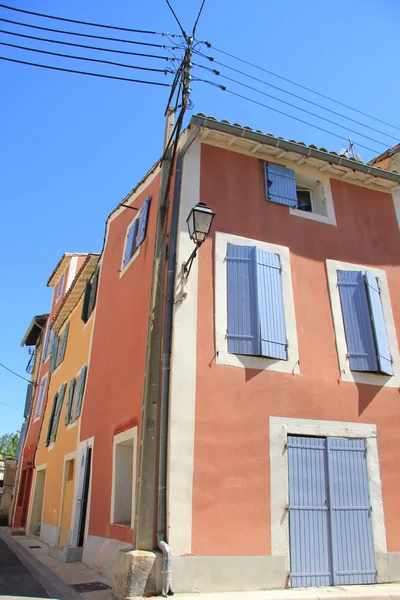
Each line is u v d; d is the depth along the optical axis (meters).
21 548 11.95
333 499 7.12
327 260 8.81
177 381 6.77
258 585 6.27
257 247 8.15
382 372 8.19
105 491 8.49
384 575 6.98
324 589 6.38
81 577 7.40
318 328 8.16
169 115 8.94
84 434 10.61
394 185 10.13
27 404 22.36
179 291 7.31
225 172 8.58
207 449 6.62
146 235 9.11
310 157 9.21
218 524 6.35
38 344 23.67
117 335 9.57
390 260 9.55
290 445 7.17
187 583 5.94
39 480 16.17
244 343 7.39
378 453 7.69
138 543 6.07
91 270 13.69
